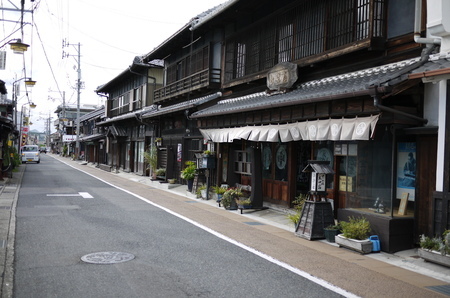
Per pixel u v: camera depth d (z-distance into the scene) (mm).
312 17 11367
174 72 22500
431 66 7023
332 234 8805
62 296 5203
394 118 7848
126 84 34219
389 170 8367
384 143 8508
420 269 6871
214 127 16281
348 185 9773
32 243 8016
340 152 10586
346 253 7930
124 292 5402
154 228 9938
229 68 16219
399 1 9000
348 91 8273
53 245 7902
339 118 9656
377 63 9562
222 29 17516
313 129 10008
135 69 28922
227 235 9391
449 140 7223
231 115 14797
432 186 7766
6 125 21047
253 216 12352
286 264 7020
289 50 12305
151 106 27516
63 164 45625
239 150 16156
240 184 16047
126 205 13867
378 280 6211
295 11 12055
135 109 30844
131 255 7301
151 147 24969
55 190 17906
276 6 13594
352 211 8984
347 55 10234
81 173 30797
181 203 14969
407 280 6238
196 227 10266
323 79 11320
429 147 7852
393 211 8383
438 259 6840
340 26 10328
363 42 9227
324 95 8992
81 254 7281
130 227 9945
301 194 11820
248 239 9031
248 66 14586
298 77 12203
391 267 6988
